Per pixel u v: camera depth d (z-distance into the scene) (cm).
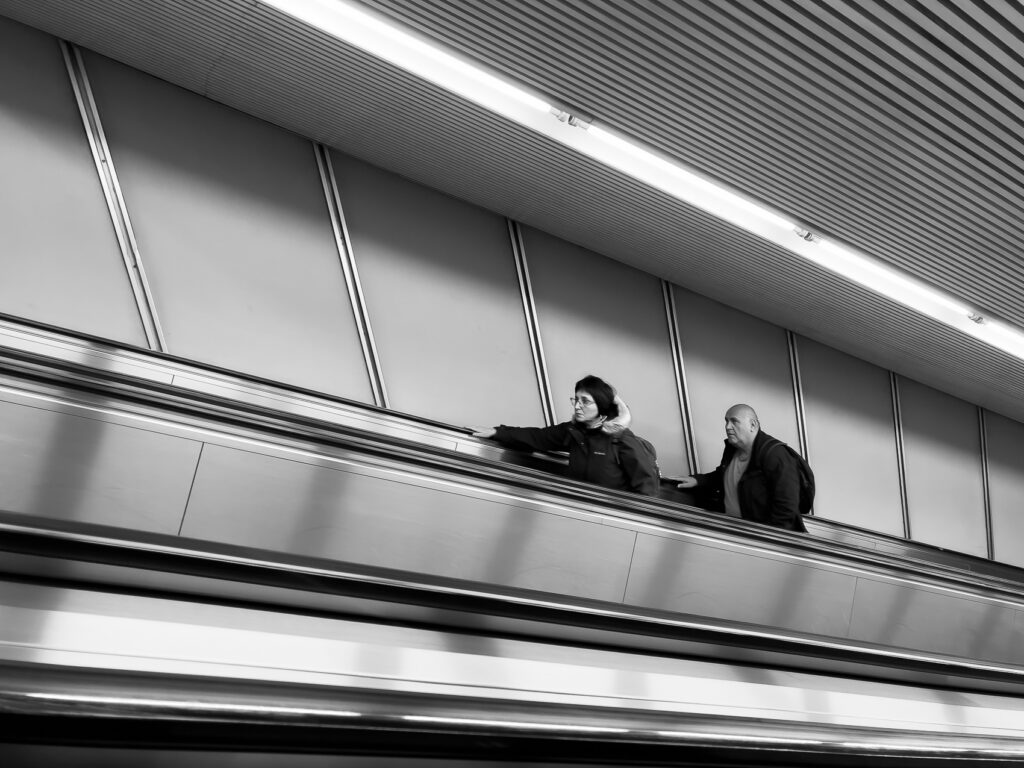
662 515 478
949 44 520
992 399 1204
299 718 155
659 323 970
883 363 1133
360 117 693
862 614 570
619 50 555
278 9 556
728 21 515
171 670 177
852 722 293
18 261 621
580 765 185
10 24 634
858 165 653
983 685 429
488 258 852
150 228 678
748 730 213
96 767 146
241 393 657
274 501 351
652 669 283
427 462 393
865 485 1145
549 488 433
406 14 557
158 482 326
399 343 789
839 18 505
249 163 727
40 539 210
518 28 550
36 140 636
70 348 584
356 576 259
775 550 526
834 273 846
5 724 132
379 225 790
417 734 166
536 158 710
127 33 620
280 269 733
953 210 706
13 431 300
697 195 736
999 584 686
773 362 1066
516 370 857
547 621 298
